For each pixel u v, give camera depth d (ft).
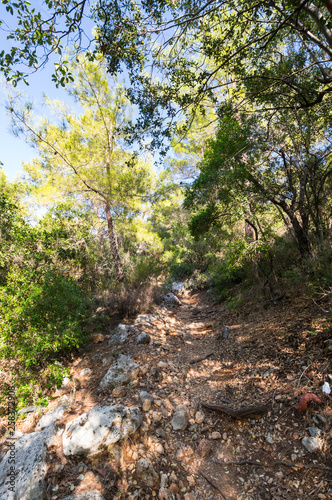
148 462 7.72
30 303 12.71
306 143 16.10
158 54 11.76
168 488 7.22
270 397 9.72
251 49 12.99
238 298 22.03
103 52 11.38
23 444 8.11
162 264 45.93
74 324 14.25
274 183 18.98
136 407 9.49
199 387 12.17
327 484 6.43
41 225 23.54
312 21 11.86
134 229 37.65
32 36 8.00
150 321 21.30
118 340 16.94
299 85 13.98
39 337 11.77
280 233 24.07
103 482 7.07
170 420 9.77
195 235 26.13
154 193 38.91
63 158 30.01
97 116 32.91
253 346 13.85
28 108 25.03
